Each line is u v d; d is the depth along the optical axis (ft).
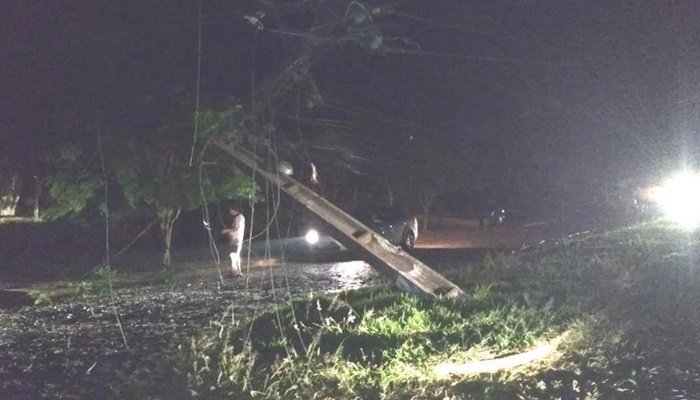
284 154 61.05
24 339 39.70
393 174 121.29
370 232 41.68
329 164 98.78
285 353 31.01
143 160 63.26
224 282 63.00
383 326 33.86
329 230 41.81
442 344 31.07
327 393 26.48
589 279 45.80
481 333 32.63
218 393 26.84
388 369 28.45
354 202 116.67
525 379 28.60
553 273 48.39
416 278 40.60
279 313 38.04
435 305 37.27
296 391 26.86
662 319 37.19
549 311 36.73
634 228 68.28
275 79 46.26
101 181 65.57
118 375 29.91
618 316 36.99
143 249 96.43
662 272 46.44
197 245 100.17
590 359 31.04
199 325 41.27
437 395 26.48
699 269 46.73
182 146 60.23
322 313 37.55
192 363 29.96
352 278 64.64
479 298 39.50
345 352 30.66
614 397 27.25
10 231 103.19
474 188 141.90
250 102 47.60
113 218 75.15
